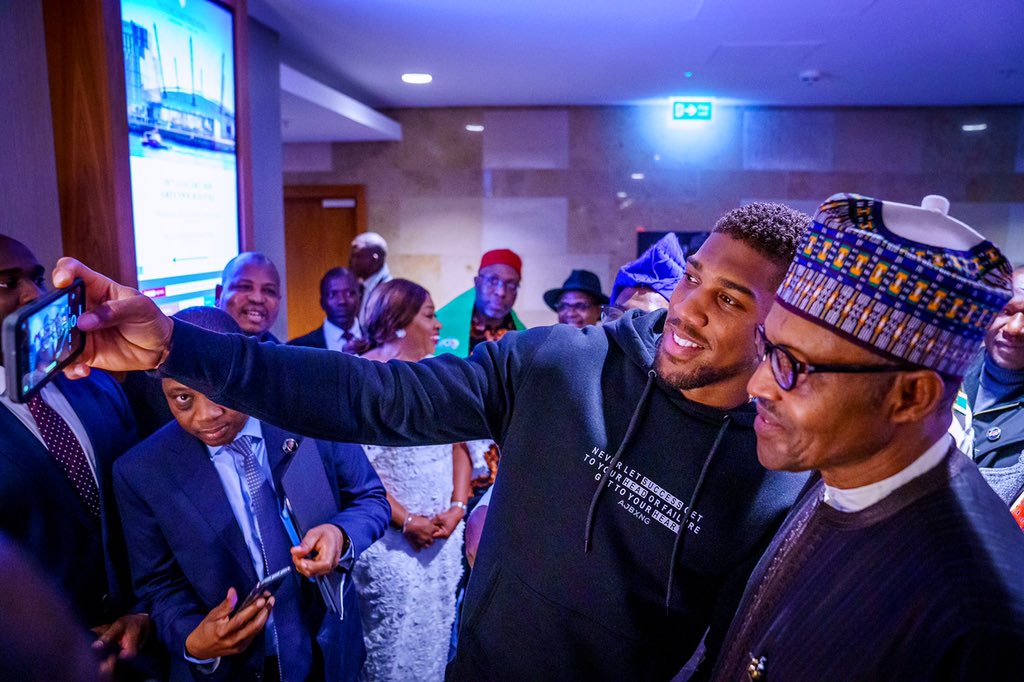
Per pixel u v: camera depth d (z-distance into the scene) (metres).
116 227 1.89
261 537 1.34
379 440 0.91
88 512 1.33
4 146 1.71
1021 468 1.51
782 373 0.65
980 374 1.95
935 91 4.79
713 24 3.30
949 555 0.58
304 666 1.36
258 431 1.40
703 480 0.93
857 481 0.68
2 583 0.33
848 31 3.39
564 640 0.95
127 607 1.37
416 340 1.95
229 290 2.24
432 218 5.68
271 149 3.42
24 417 1.27
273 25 3.34
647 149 5.54
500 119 5.54
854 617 0.63
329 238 5.88
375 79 4.56
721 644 0.96
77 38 1.82
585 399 0.98
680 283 0.95
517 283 3.44
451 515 1.86
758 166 5.52
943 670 0.55
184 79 2.30
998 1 2.95
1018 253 5.43
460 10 3.11
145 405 1.66
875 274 0.60
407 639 1.74
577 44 3.68
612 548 0.93
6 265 1.26
